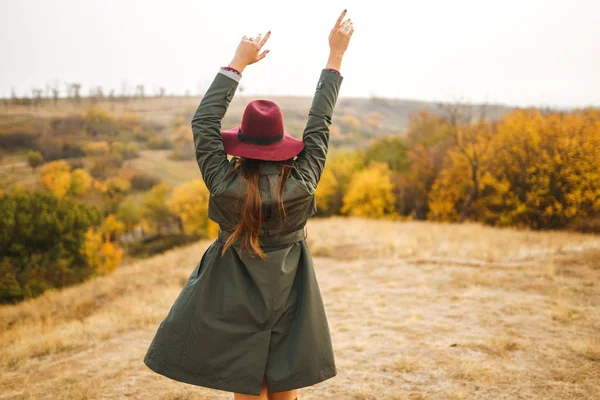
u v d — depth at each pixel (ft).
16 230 131.64
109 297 36.14
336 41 7.27
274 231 6.57
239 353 6.55
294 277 6.84
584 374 11.71
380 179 171.83
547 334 14.87
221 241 6.78
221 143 6.66
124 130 540.52
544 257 26.94
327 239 41.81
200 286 6.63
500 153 117.19
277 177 6.41
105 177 361.51
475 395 10.81
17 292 106.11
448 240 37.70
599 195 99.86
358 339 15.29
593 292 19.45
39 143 432.66
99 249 168.96
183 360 6.56
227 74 6.77
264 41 7.09
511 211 113.60
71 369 14.71
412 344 14.49
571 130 106.63
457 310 18.11
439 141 177.78
